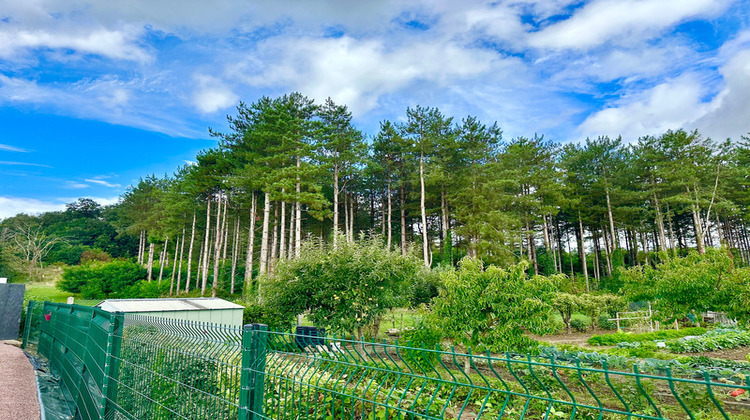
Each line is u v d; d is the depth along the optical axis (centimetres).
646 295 1479
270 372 313
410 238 5125
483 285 1175
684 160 3891
